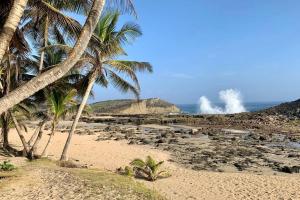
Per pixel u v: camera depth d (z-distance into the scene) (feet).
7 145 79.82
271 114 258.16
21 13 21.99
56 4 46.73
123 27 69.97
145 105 450.71
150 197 39.96
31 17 55.57
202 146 114.73
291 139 139.23
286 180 63.05
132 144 113.70
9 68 60.90
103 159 83.30
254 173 73.67
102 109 438.81
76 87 76.23
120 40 70.90
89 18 22.62
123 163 78.59
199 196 51.08
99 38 66.80
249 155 97.76
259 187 57.16
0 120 79.66
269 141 132.87
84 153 91.91
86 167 66.33
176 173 69.26
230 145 118.62
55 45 65.00
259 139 138.21
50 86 69.92
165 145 114.62
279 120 225.35
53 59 78.59
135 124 218.38
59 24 38.11
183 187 56.49
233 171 75.61
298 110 252.42
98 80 77.92
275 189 55.88
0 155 69.00
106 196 38.01
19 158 65.26
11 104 19.92
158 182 59.67
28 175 46.37
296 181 62.18
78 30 37.60
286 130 179.83
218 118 237.86
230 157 93.66
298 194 52.80
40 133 73.41
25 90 20.34
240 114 282.56
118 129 172.65
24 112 80.12
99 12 22.95
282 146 119.24
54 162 64.03
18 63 70.59
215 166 80.53
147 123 224.53
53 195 37.70
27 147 74.23
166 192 52.75
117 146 107.04
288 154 100.99
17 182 42.06
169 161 85.15
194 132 156.15
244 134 158.40
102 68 71.41
